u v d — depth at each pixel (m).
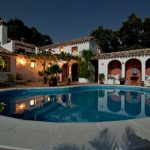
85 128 3.93
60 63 26.64
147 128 3.96
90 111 8.05
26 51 26.45
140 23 48.12
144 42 47.00
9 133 3.63
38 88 12.98
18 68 21.16
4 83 14.78
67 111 7.90
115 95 13.58
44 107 8.58
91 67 25.52
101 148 3.01
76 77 28.28
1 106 8.43
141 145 3.13
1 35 23.05
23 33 48.97
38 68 23.77
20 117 6.60
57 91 13.84
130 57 21.28
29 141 3.26
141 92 15.30
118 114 7.53
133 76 22.27
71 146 3.07
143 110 8.43
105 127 4.00
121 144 3.16
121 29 49.62
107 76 23.14
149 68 21.23
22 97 11.52
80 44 26.70
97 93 14.60
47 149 2.96
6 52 18.02
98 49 28.77
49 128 3.92
